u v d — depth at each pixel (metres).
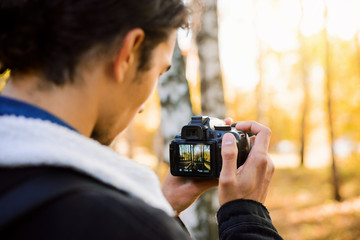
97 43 0.60
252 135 1.44
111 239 0.49
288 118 28.50
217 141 1.19
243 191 0.94
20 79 0.60
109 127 0.68
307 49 20.62
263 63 25.30
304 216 10.41
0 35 0.58
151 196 0.61
